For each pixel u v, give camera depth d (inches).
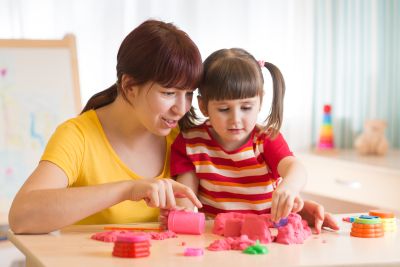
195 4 112.0
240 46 115.8
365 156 112.0
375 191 100.6
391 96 123.6
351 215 57.4
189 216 49.5
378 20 122.9
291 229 46.4
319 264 40.1
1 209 91.7
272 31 118.3
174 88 50.8
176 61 49.8
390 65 123.1
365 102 124.0
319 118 123.0
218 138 59.3
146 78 50.5
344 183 105.7
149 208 58.5
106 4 106.3
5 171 93.4
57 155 53.4
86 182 56.5
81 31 105.3
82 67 106.0
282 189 50.6
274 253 42.9
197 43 112.8
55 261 40.6
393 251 43.9
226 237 48.1
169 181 50.3
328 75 122.8
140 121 54.6
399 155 113.3
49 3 103.2
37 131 95.5
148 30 51.3
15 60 95.9
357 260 41.3
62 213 48.4
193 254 42.1
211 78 54.9
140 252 41.6
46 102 96.3
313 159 112.7
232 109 54.8
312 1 120.6
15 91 95.3
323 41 121.9
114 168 57.3
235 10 115.2
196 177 59.7
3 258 85.5
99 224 56.3
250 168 58.1
